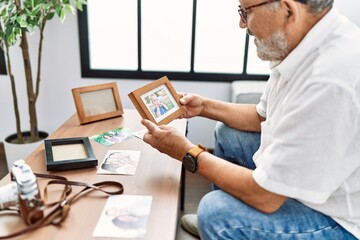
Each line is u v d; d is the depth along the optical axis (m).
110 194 0.91
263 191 0.81
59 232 0.77
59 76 2.16
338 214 0.88
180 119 1.43
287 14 0.81
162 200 0.90
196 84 2.17
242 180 0.85
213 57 2.18
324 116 0.73
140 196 0.91
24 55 1.75
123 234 0.77
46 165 1.03
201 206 0.94
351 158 0.78
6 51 1.72
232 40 2.14
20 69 2.12
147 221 0.81
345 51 0.78
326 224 0.89
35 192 0.80
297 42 0.86
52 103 2.23
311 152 0.75
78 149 1.14
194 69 2.18
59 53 2.11
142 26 2.11
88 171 1.03
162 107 1.18
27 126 2.25
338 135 0.74
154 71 2.15
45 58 2.12
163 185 0.97
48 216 0.80
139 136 1.30
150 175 1.02
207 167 0.91
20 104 2.20
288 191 0.78
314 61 0.82
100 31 2.12
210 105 1.31
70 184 0.93
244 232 0.88
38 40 2.07
